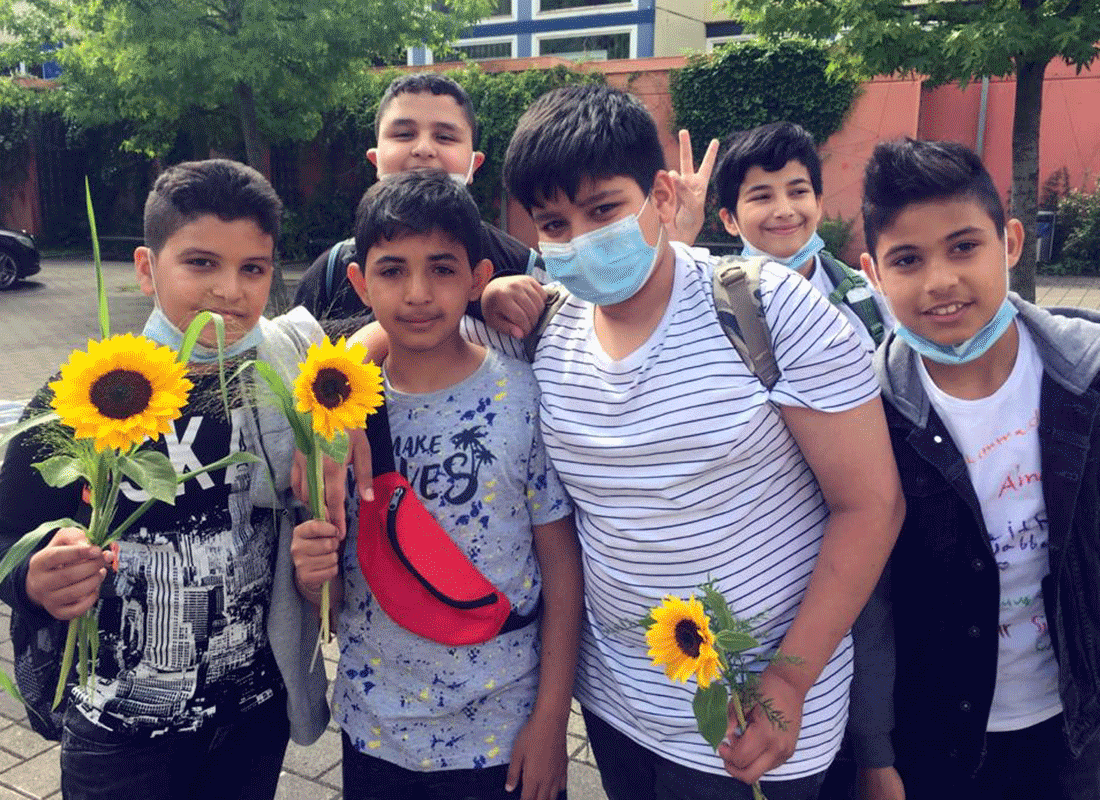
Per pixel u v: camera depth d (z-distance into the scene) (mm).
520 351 1957
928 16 8195
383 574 1781
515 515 1840
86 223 23484
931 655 1808
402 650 1812
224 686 1758
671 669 1466
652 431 1646
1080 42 7645
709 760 1682
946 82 8500
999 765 1841
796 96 16016
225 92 11734
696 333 1668
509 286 1903
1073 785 1809
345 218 20641
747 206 3199
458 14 13695
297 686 1841
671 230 2203
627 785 1885
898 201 1668
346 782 1942
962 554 1747
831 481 1628
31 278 17156
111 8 11352
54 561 1472
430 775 1830
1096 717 1707
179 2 11352
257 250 1756
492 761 1826
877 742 1852
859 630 1830
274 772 1948
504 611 1784
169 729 1709
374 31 12453
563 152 1602
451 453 1806
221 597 1738
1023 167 8430
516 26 23828
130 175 23047
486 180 18375
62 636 1713
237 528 1760
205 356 1772
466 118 2941
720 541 1648
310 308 2787
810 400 1604
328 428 1508
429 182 1765
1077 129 15297
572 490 1792
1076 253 15234
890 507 1615
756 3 8766
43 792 2785
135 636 1715
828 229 15852
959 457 1727
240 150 15242
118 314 12906
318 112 14805
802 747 1663
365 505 1808
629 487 1681
